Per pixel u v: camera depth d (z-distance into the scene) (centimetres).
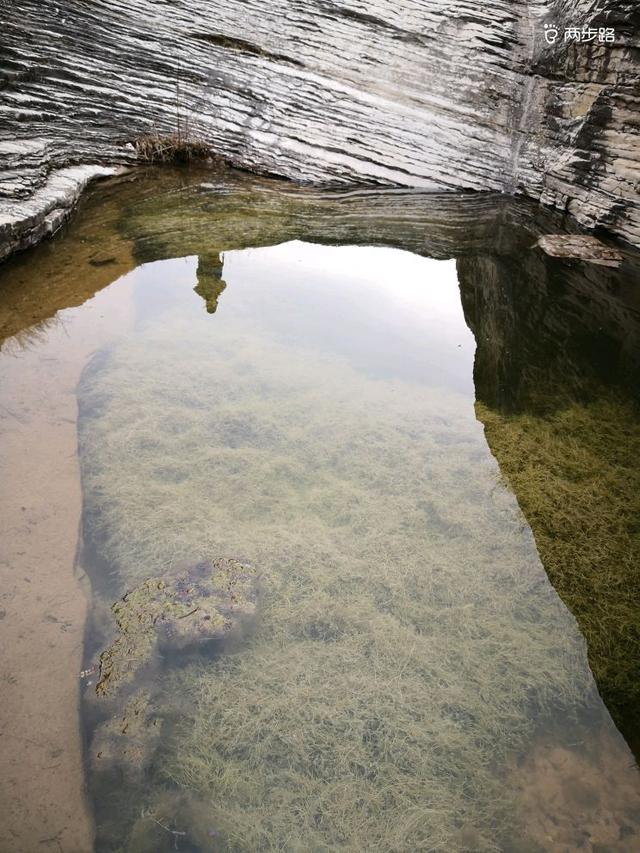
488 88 1139
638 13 815
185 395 447
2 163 721
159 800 221
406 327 605
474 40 1155
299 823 217
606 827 223
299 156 1078
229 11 1145
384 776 232
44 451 376
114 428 404
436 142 1120
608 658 281
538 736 250
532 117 1102
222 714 247
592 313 666
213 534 330
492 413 467
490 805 226
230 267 689
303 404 452
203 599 289
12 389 425
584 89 947
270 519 346
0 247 597
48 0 980
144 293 598
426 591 310
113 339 509
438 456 411
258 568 311
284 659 271
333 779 230
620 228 876
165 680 258
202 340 527
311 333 566
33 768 226
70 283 593
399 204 1009
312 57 1152
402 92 1148
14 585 292
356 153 1094
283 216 893
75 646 268
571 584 318
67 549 315
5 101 870
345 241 823
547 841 218
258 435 414
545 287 728
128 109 1025
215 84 1093
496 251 834
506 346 584
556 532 351
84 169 905
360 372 507
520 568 326
